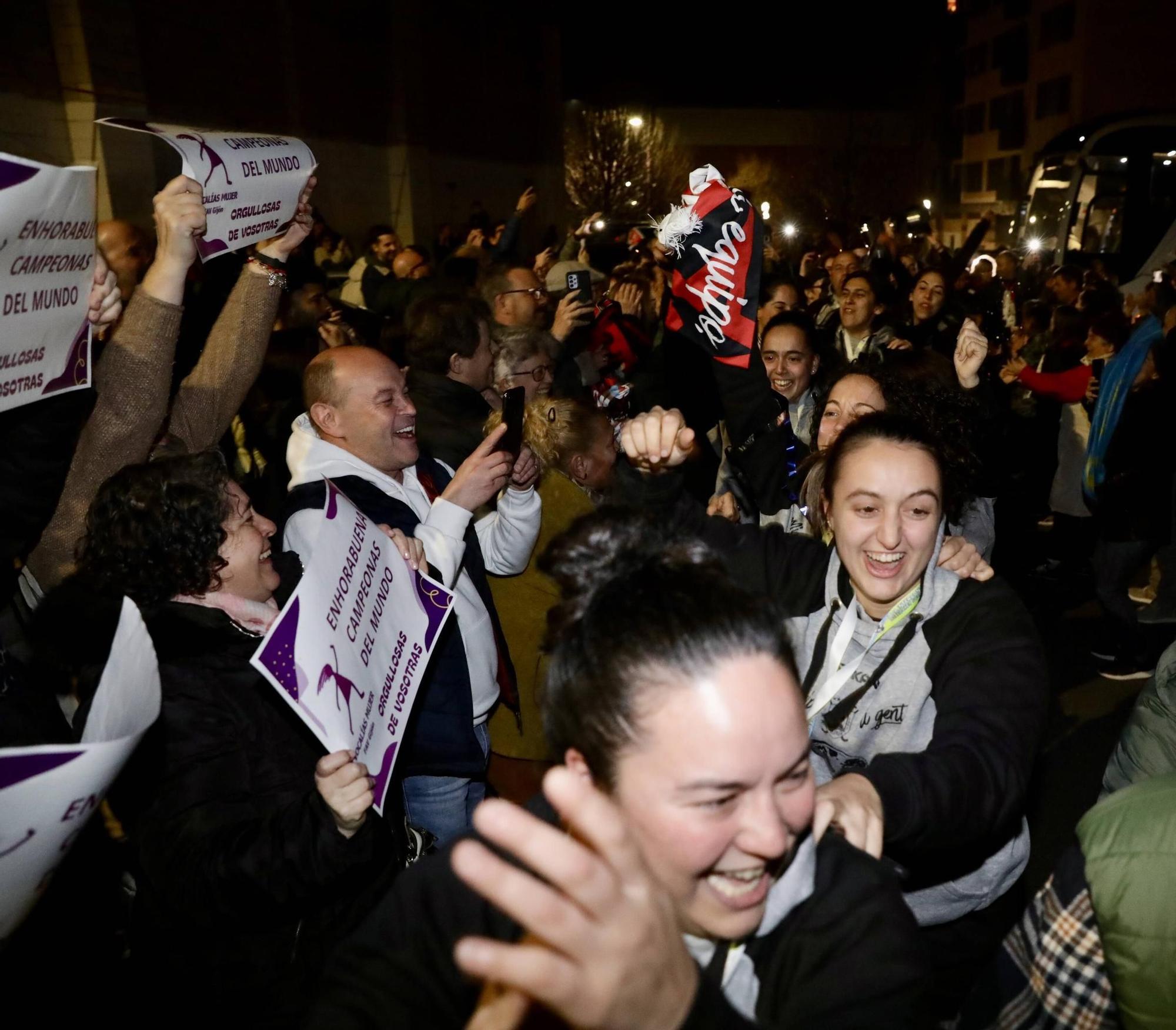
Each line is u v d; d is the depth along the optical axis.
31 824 1.26
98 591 1.96
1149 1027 1.26
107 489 1.97
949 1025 1.74
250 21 15.62
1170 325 6.18
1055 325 6.83
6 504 2.12
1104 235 14.27
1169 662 1.92
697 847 1.03
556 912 0.76
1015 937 1.45
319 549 2.00
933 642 1.88
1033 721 1.73
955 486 2.55
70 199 1.91
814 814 1.19
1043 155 15.58
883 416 1.91
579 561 1.22
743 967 1.13
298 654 1.85
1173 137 13.96
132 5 12.36
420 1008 1.17
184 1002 1.99
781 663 1.05
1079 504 6.53
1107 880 1.28
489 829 0.76
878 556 1.88
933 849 1.54
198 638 1.96
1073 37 35.69
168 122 13.26
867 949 1.14
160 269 2.53
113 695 1.38
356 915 2.05
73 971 2.17
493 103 24.67
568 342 5.68
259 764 1.94
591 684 1.06
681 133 48.50
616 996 0.77
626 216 31.91
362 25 19.20
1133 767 1.97
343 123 18.73
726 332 2.95
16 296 1.83
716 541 2.11
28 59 10.91
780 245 18.28
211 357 3.07
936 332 7.14
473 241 12.68
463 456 3.74
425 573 2.41
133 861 1.97
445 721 2.77
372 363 2.88
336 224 18.67
